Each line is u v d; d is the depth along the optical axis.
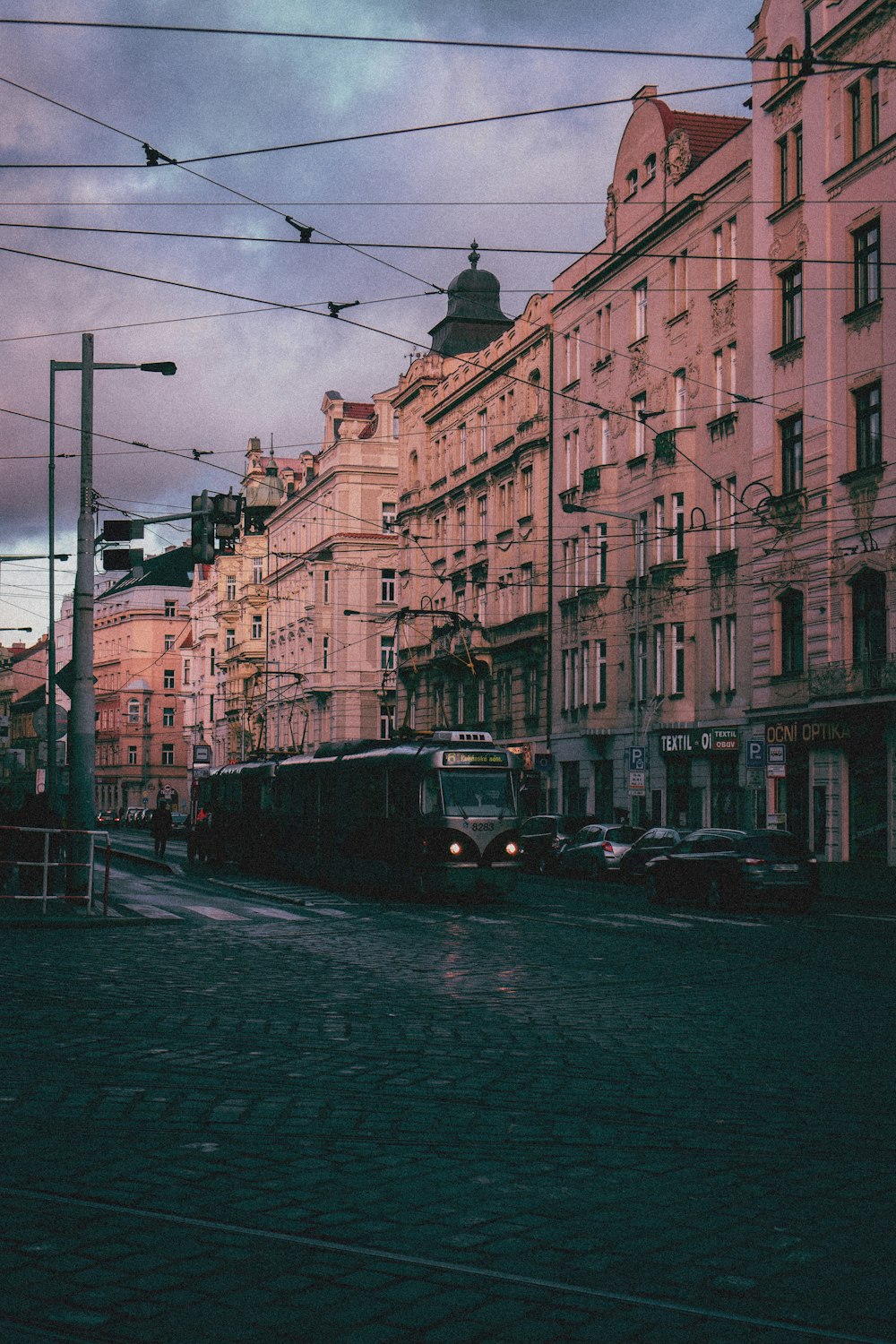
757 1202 6.08
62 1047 10.06
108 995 12.89
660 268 43.34
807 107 35.03
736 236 38.88
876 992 13.47
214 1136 7.33
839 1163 6.82
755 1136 7.44
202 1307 4.67
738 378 38.47
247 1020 11.53
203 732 104.94
